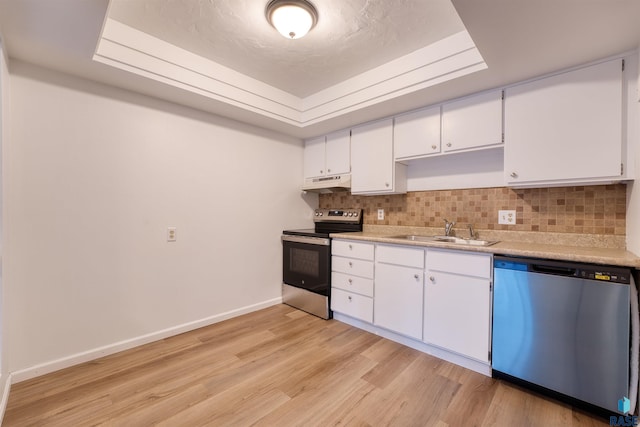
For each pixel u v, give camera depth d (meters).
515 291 1.69
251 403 1.58
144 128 2.25
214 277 2.69
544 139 1.84
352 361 2.02
